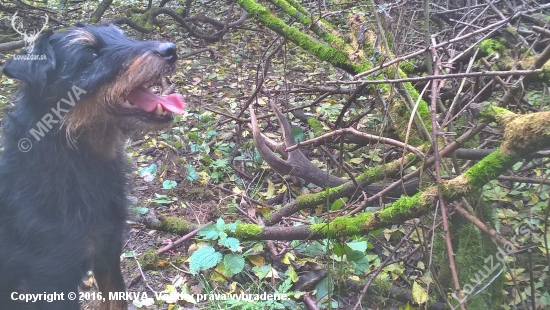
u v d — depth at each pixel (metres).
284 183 1.13
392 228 0.95
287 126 1.04
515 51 0.78
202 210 1.06
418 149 0.73
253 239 0.87
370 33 0.98
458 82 0.90
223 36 2.18
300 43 1.00
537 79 0.65
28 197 0.66
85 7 2.51
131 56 0.70
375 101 0.98
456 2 1.15
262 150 1.01
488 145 0.88
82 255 0.68
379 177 0.86
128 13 2.24
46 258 0.67
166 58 0.71
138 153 1.27
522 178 0.73
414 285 0.80
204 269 0.85
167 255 0.94
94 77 0.69
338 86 1.21
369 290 0.82
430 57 0.75
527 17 0.84
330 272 0.82
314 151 1.22
